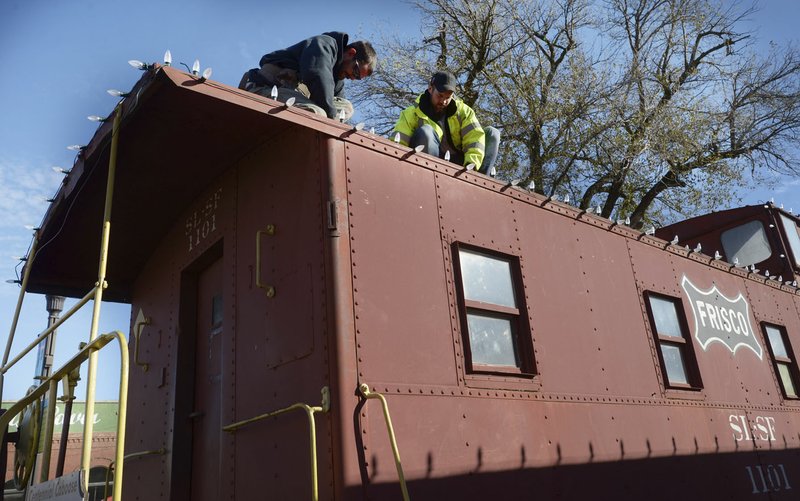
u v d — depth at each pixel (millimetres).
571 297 4637
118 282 5777
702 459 5109
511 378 3889
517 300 4234
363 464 2965
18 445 3842
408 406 3266
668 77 16641
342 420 2982
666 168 16125
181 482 4301
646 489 4449
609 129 15188
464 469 3355
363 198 3574
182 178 4438
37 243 4469
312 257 3422
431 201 3959
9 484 9023
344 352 3117
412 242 3721
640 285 5441
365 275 3393
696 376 5543
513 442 3680
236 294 3990
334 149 3564
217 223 4391
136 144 3881
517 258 4344
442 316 3693
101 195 4426
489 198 4375
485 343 3912
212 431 4238
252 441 3506
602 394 4480
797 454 6395
